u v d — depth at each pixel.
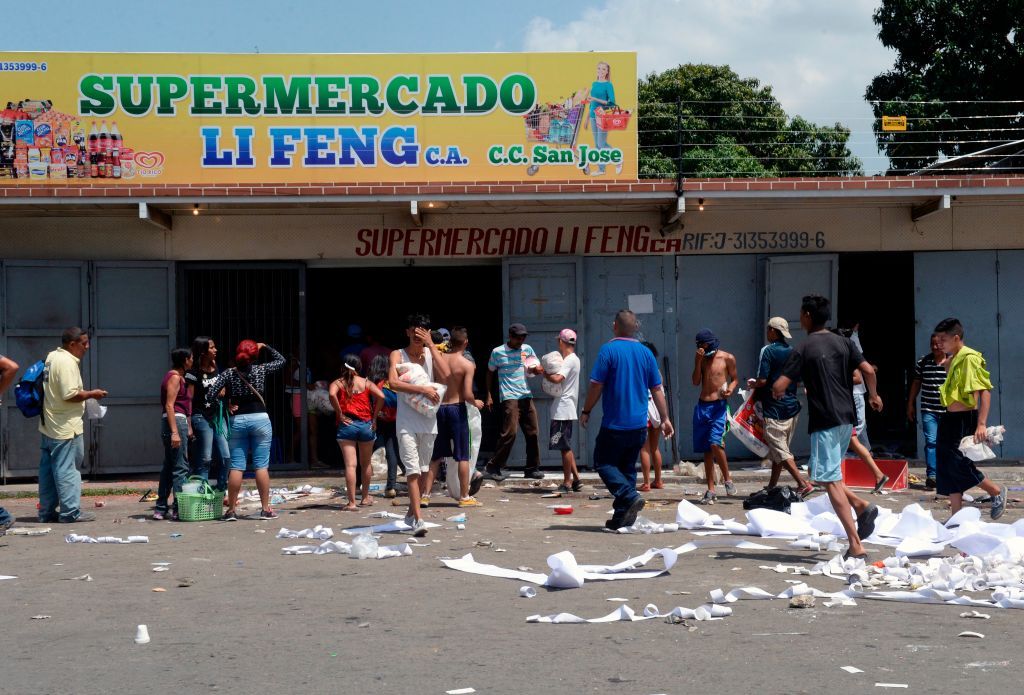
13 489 12.98
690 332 14.21
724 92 30.91
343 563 7.64
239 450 10.16
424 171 13.82
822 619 5.66
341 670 4.83
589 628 5.55
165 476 10.31
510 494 11.94
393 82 13.79
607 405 8.94
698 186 12.80
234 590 6.72
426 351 10.55
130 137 13.69
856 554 7.16
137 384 13.80
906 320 19.03
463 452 10.67
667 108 30.14
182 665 4.95
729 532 8.85
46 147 13.65
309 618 5.88
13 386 13.49
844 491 7.23
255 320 14.15
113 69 13.67
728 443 14.55
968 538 7.46
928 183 12.80
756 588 6.28
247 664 4.95
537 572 7.21
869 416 18.95
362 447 11.01
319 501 11.58
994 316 14.16
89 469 13.65
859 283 19.33
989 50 23.72
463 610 6.04
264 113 13.73
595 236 14.05
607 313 14.16
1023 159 19.38
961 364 8.77
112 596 6.58
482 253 14.02
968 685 4.48
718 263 14.20
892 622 5.59
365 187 12.70
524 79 13.84
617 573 7.04
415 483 9.04
